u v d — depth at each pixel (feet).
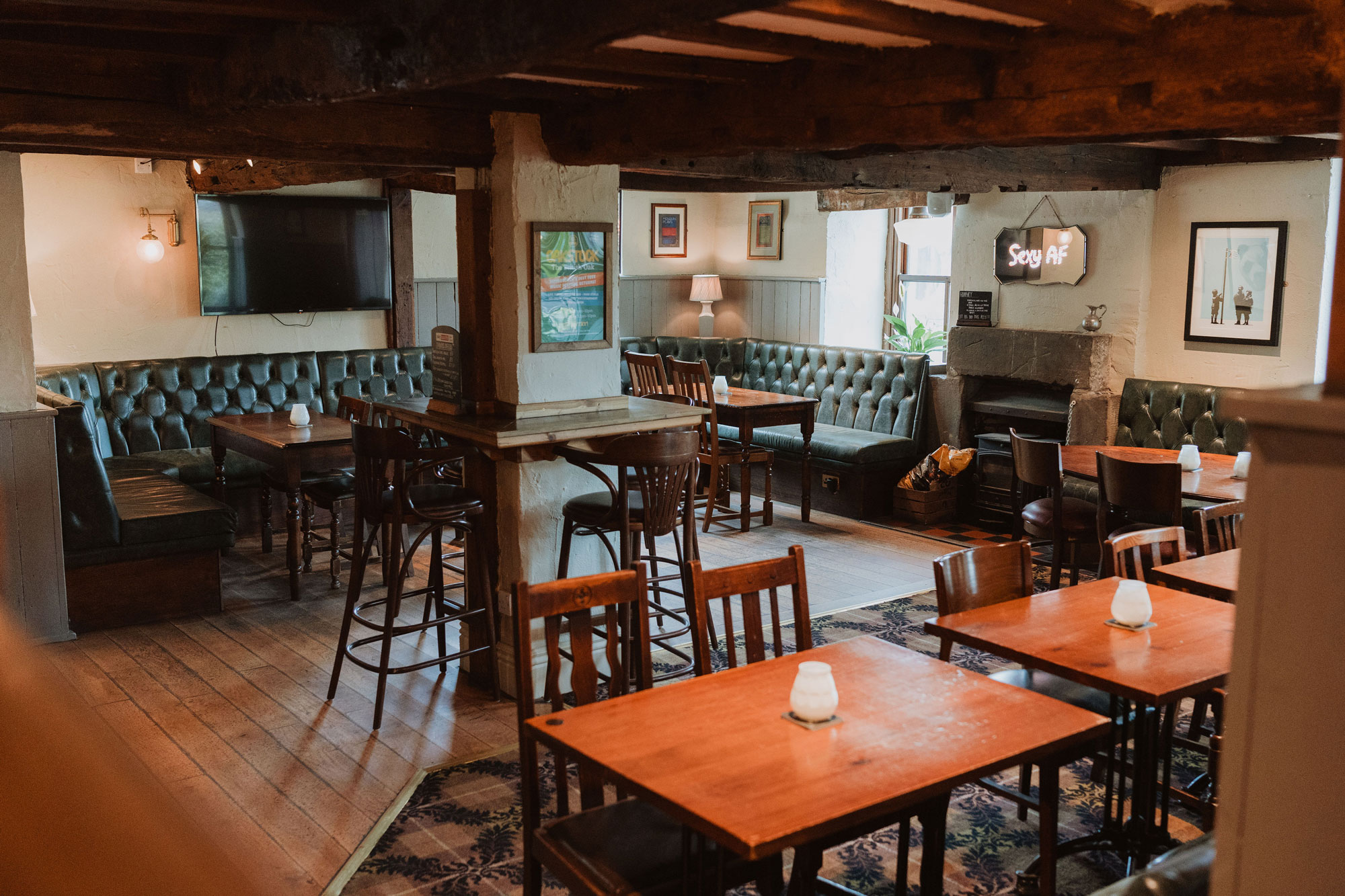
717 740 7.80
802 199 32.89
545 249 15.05
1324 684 3.12
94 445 17.30
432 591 16.12
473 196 15.15
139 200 25.84
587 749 7.66
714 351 32.81
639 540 15.92
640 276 35.14
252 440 20.02
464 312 15.52
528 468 15.05
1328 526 3.07
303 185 25.89
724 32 9.19
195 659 16.55
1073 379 23.84
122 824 0.73
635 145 13.29
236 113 13.01
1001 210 25.45
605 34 6.70
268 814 11.89
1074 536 18.85
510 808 12.08
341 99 9.34
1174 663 9.30
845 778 7.18
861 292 33.09
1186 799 11.60
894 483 26.73
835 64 10.62
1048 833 8.90
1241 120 7.81
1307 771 3.19
